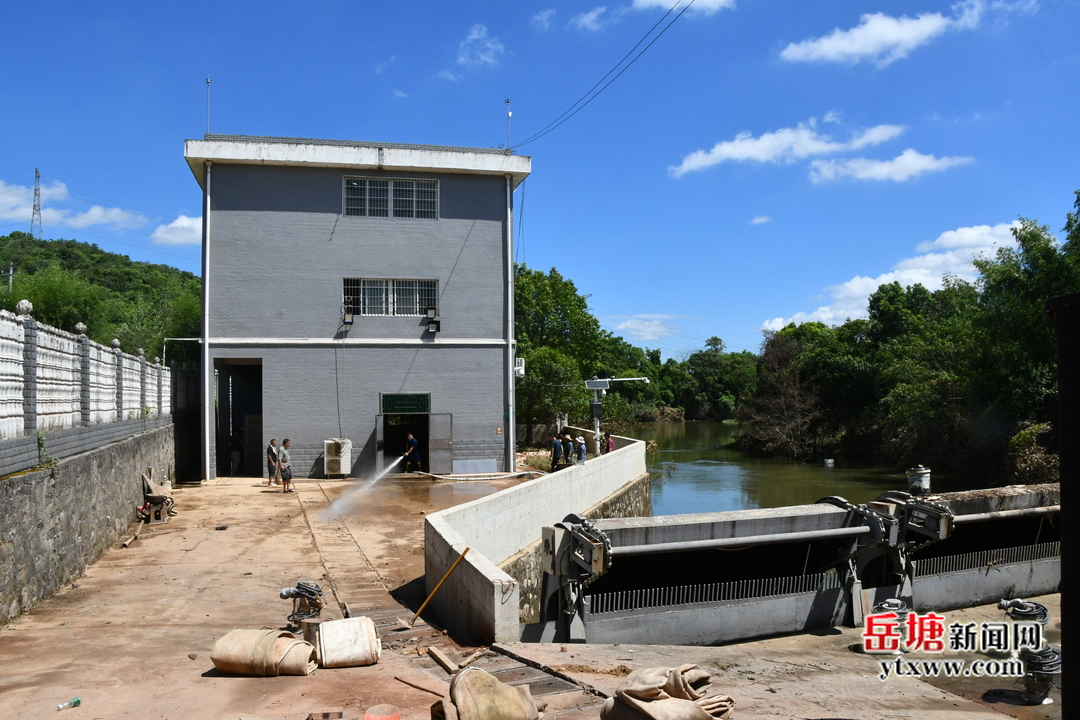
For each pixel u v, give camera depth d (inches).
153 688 234.5
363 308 898.7
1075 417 123.2
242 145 850.8
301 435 872.9
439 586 350.9
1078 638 120.9
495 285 927.7
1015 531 549.0
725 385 3782.0
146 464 628.1
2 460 312.3
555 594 355.9
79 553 406.6
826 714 247.8
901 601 427.5
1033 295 1073.5
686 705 183.2
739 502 1137.4
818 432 1865.2
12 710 213.5
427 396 903.1
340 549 487.5
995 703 303.4
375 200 902.4
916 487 430.6
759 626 400.2
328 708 213.0
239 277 864.9
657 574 439.5
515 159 917.2
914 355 1588.3
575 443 994.7
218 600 361.4
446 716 182.1
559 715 205.0
